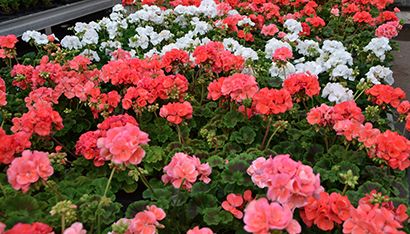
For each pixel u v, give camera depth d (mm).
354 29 4762
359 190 2031
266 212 1421
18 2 5480
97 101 2584
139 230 1570
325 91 2879
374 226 1448
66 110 2688
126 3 4887
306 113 2822
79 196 2021
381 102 2578
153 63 2953
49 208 1912
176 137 2594
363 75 3717
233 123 2559
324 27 4738
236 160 2059
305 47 3766
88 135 2270
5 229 1652
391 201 1874
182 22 4426
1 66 4086
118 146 1658
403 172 2289
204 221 1850
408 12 8727
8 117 2656
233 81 2467
